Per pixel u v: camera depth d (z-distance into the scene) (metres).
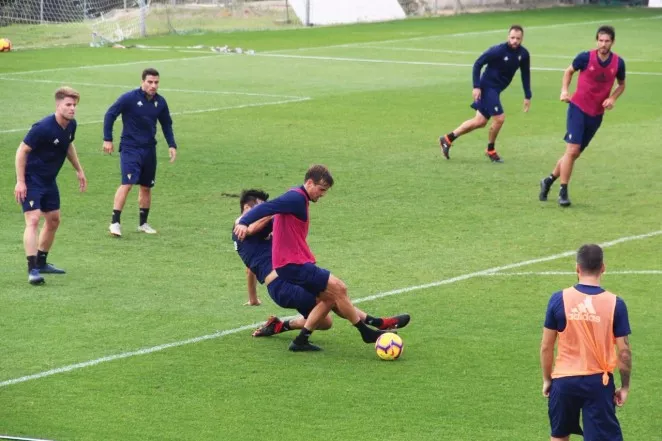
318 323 16.97
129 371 16.06
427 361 16.56
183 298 19.95
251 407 14.69
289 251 16.66
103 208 27.28
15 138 36.50
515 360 16.59
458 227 25.47
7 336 17.67
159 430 13.89
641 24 86.88
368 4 90.75
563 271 21.72
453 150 35.47
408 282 20.92
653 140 37.41
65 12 83.19
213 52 65.25
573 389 11.95
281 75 54.75
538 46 70.25
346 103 45.31
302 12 86.19
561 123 40.94
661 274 21.48
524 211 27.17
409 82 52.31
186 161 33.12
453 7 98.38
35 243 20.77
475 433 13.83
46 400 14.92
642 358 16.69
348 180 30.64
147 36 75.56
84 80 51.75
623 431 13.96
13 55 62.56
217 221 26.08
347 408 14.66
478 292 20.27
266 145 35.88
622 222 26.05
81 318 18.67
